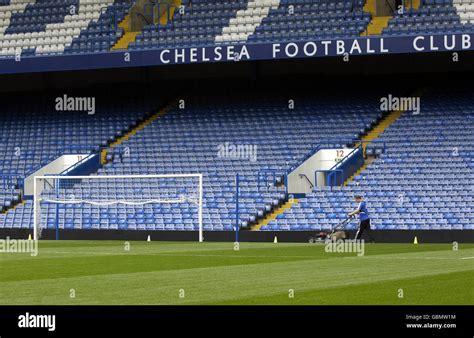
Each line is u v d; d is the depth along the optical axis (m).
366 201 36.88
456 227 34.69
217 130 45.28
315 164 40.75
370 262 21.02
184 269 19.34
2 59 45.16
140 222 39.31
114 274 18.14
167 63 42.75
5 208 42.28
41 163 44.97
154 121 47.22
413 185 37.44
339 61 47.16
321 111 44.88
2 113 50.28
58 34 48.38
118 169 43.53
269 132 44.25
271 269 19.11
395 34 40.56
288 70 48.16
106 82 50.59
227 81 49.28
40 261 22.23
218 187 40.34
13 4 50.62
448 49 39.16
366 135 42.38
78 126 47.97
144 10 49.31
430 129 41.38
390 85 45.62
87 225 39.94
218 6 47.47
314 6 45.88
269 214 38.12
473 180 36.97
